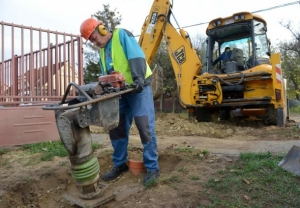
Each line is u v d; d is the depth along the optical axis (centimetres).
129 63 331
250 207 255
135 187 345
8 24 535
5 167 425
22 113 553
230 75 833
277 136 630
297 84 3062
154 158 358
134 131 778
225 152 444
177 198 283
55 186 370
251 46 896
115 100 288
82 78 636
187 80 895
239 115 924
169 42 912
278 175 320
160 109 2238
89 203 284
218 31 928
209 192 289
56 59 609
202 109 948
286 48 3042
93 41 352
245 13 873
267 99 798
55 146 544
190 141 592
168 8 902
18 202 331
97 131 797
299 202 261
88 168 282
